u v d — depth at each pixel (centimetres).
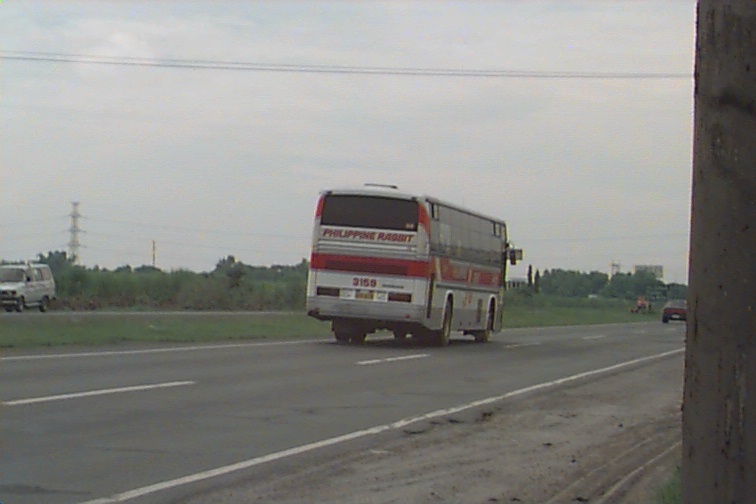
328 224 3039
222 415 1462
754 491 468
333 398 1728
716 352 479
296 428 1385
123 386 1708
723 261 477
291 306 7012
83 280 6556
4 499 901
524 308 8862
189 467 1080
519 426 1534
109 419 1360
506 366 2581
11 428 1255
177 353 2447
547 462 1216
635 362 2994
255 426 1380
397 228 2997
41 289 5106
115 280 6738
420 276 2983
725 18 479
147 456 1127
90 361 2105
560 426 1552
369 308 3005
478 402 1777
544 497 1005
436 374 2255
